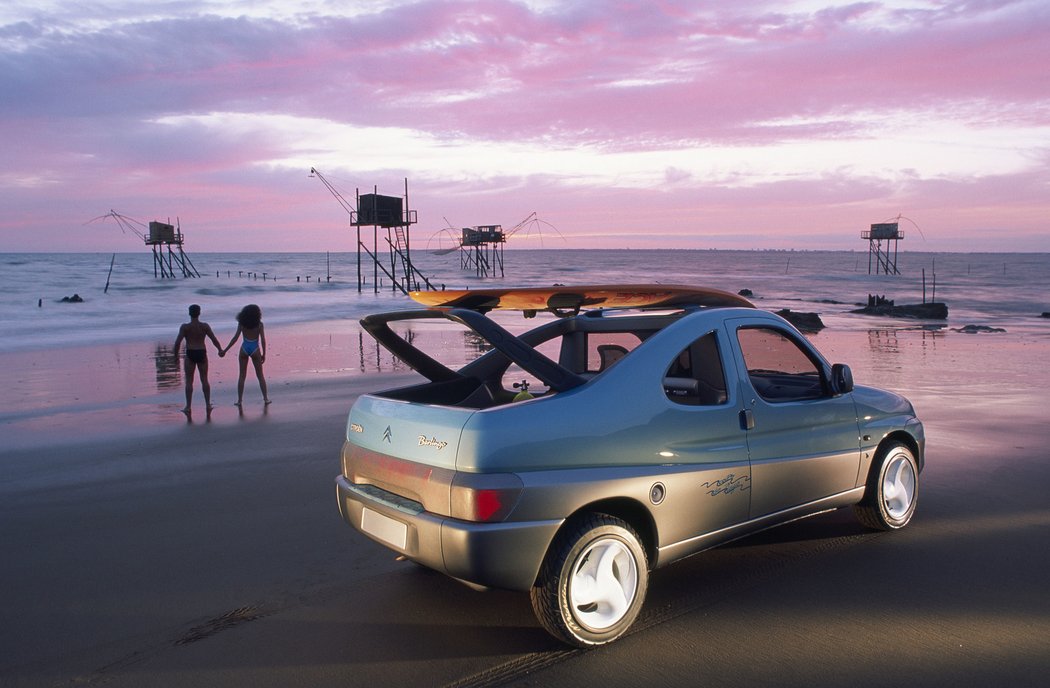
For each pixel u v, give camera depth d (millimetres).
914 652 3609
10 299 46469
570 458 3662
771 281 85000
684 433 4070
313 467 7633
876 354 18031
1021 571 4605
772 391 5062
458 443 3549
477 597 4414
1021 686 3301
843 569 4676
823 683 3354
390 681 3453
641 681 3396
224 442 8820
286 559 5086
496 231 97938
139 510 6227
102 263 145750
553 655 3668
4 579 4773
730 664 3533
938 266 177750
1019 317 37125
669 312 4734
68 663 3684
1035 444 8102
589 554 3707
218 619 4160
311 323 28562
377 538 3998
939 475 6852
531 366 3785
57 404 11648
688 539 4098
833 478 4891
